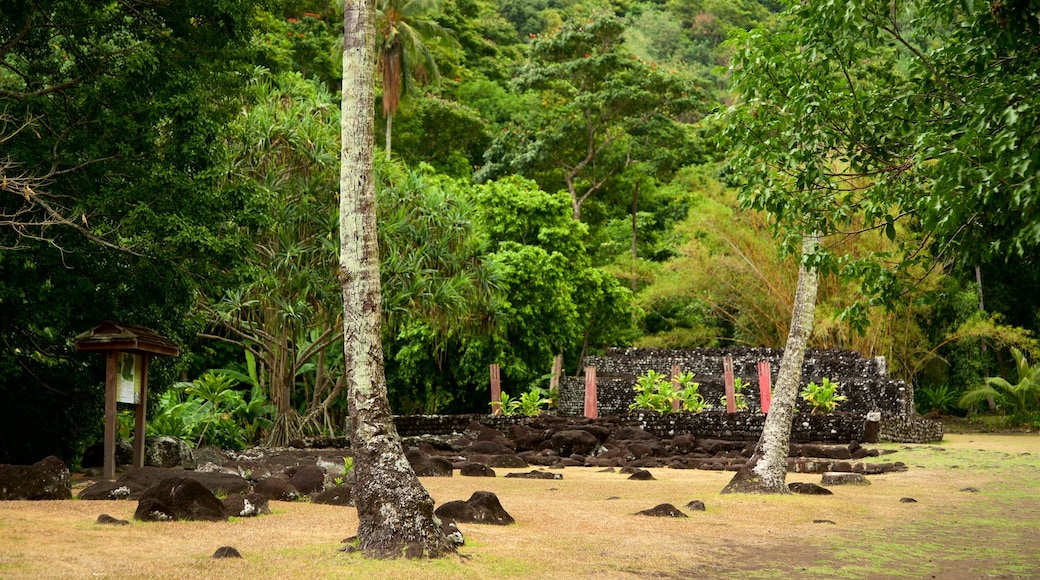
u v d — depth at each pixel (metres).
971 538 9.68
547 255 32.59
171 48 14.35
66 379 14.88
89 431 15.80
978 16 7.83
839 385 27.56
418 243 24.22
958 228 8.70
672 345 40.97
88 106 13.69
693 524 10.26
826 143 9.41
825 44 9.07
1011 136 6.62
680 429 24.64
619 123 47.75
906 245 9.75
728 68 10.06
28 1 13.34
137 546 7.21
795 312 13.78
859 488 14.88
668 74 44.66
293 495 11.31
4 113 13.13
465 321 27.05
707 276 37.62
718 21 79.62
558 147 46.19
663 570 7.48
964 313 35.66
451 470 16.14
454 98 50.59
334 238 22.98
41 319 13.09
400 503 7.27
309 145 22.97
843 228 31.12
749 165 9.80
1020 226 8.03
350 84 7.77
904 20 10.24
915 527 10.45
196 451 15.61
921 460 20.00
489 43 57.94
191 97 13.88
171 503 8.84
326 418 26.42
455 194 26.89
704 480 16.38
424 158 46.19
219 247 13.74
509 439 22.83
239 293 22.58
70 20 13.97
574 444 21.89
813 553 8.63
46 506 9.34
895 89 9.46
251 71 16.69
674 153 46.62
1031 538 9.70
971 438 27.05
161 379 16.36
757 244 36.47
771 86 9.68
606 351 35.56
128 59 13.52
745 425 24.02
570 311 33.75
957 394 36.75
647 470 18.25
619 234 48.47
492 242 34.41
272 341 25.11
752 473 13.49
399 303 23.27
